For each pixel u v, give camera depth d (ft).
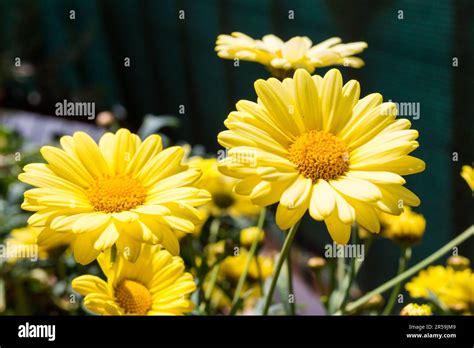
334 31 2.36
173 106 3.73
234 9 2.92
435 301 1.20
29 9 4.12
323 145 1.02
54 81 4.13
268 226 1.67
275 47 1.21
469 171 1.15
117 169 1.04
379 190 0.96
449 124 1.98
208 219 1.46
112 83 4.16
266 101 1.02
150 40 3.71
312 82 1.03
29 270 1.55
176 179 1.03
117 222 0.98
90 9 4.02
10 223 1.73
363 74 2.30
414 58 2.07
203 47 3.26
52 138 2.77
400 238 1.28
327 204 0.96
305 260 2.74
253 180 0.97
